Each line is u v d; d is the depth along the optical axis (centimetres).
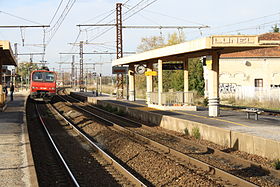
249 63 3684
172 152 1155
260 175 884
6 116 2097
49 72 3662
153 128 1794
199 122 1619
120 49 3625
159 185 817
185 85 2380
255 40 1633
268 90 2994
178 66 2378
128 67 3522
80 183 827
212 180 830
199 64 4156
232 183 805
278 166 927
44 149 1288
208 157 1108
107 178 875
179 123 1666
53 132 1728
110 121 2177
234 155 1117
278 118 1791
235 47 1680
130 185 813
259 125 1501
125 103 3089
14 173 829
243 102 2942
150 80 2648
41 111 2852
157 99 2486
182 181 823
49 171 953
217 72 1856
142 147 1219
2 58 2530
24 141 1260
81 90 6862
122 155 1174
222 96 3722
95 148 1255
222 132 1291
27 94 5025
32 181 759
